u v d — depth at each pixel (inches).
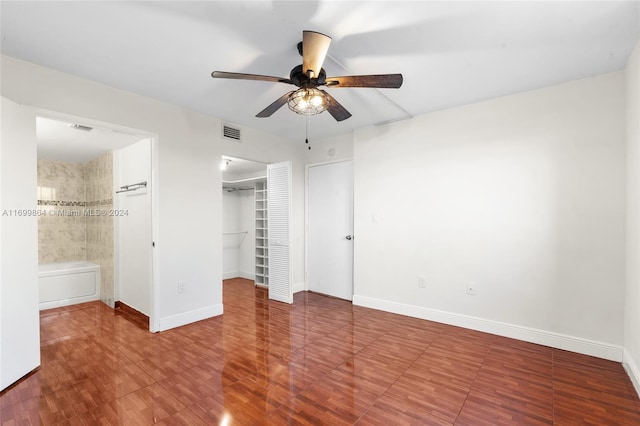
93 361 96.2
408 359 97.3
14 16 68.4
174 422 67.5
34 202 90.4
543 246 107.7
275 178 169.2
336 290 174.2
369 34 75.4
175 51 84.2
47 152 165.9
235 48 82.6
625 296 93.1
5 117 81.9
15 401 75.2
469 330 122.0
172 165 124.9
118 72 96.7
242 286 204.8
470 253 123.1
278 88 108.7
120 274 158.1
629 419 68.7
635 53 81.4
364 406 73.2
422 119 135.6
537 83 104.2
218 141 141.8
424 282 135.4
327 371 89.8
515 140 112.9
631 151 87.1
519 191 112.2
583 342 100.3
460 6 65.4
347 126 154.2
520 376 86.8
